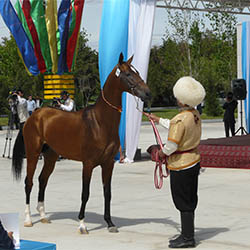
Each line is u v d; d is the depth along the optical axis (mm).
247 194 9805
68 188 10734
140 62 14570
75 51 16453
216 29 42812
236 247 6129
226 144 14359
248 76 21172
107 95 6863
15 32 15906
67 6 16125
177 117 6004
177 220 7660
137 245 6262
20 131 7730
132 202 9133
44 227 7301
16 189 10727
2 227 4273
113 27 14461
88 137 6828
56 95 17344
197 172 6098
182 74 48719
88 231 7023
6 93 45031
